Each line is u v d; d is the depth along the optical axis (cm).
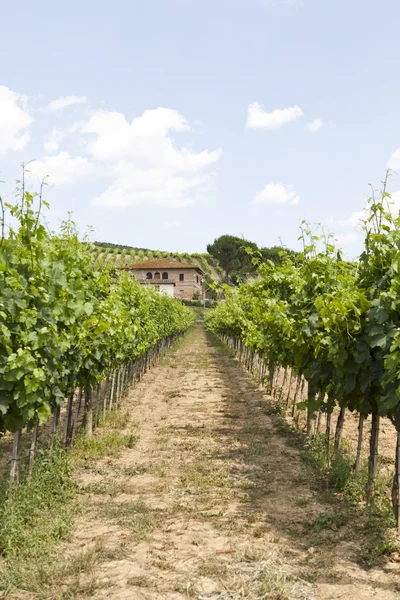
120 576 514
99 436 1123
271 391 1650
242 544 596
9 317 622
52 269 699
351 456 931
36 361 645
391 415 662
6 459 888
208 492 782
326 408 859
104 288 1112
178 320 3756
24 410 629
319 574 523
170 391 1845
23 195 655
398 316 634
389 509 656
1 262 604
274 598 474
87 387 1062
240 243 9450
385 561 555
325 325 705
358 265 781
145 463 936
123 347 1313
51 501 688
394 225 657
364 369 686
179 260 12112
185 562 550
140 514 686
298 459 964
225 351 3634
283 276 1177
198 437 1148
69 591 478
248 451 1018
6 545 544
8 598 469
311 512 698
